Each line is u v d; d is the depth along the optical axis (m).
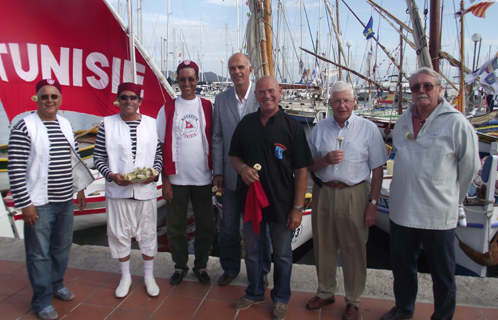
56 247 2.63
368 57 9.79
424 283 2.94
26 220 2.36
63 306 2.63
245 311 2.59
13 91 4.66
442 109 2.15
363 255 2.48
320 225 2.56
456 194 2.19
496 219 4.63
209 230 3.01
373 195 2.46
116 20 4.77
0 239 3.77
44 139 2.39
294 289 2.90
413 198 2.22
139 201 2.68
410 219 2.23
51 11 4.57
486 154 11.25
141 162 2.67
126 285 2.80
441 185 2.16
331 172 2.46
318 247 2.60
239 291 2.87
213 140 2.89
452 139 2.12
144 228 2.76
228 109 2.83
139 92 2.63
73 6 4.61
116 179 2.51
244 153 2.44
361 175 2.46
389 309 2.60
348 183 2.44
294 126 2.36
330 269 2.61
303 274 3.13
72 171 2.61
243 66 2.72
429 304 2.65
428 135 2.18
